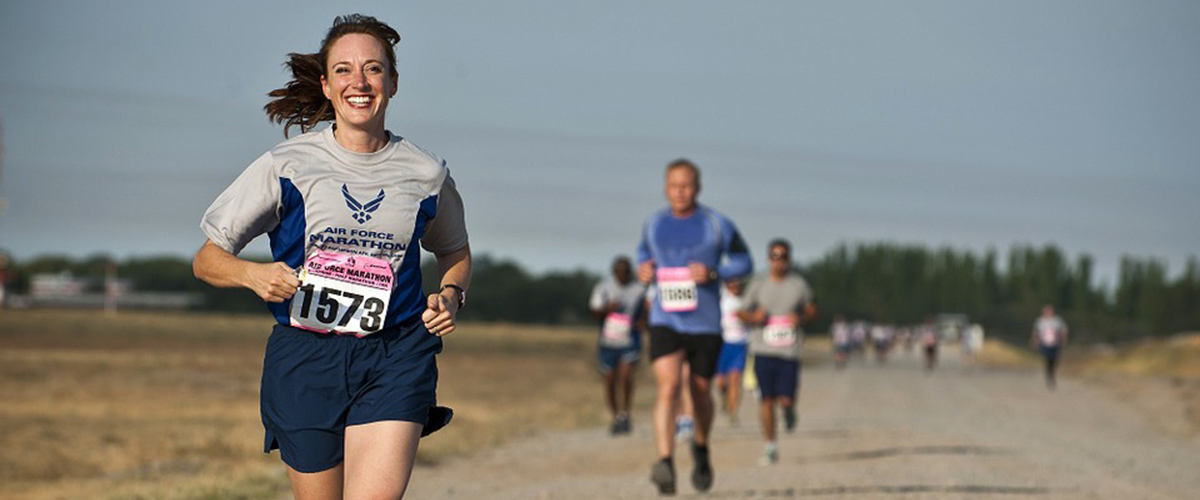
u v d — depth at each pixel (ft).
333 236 27.12
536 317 586.04
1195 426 122.01
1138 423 125.80
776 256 74.38
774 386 73.72
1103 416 135.33
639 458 79.36
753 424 106.73
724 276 56.13
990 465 70.03
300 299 27.04
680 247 55.47
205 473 65.46
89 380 124.36
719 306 55.83
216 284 26.86
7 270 649.61
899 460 72.90
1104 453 84.23
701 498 56.49
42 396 104.47
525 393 147.95
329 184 27.04
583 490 60.64
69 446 72.54
